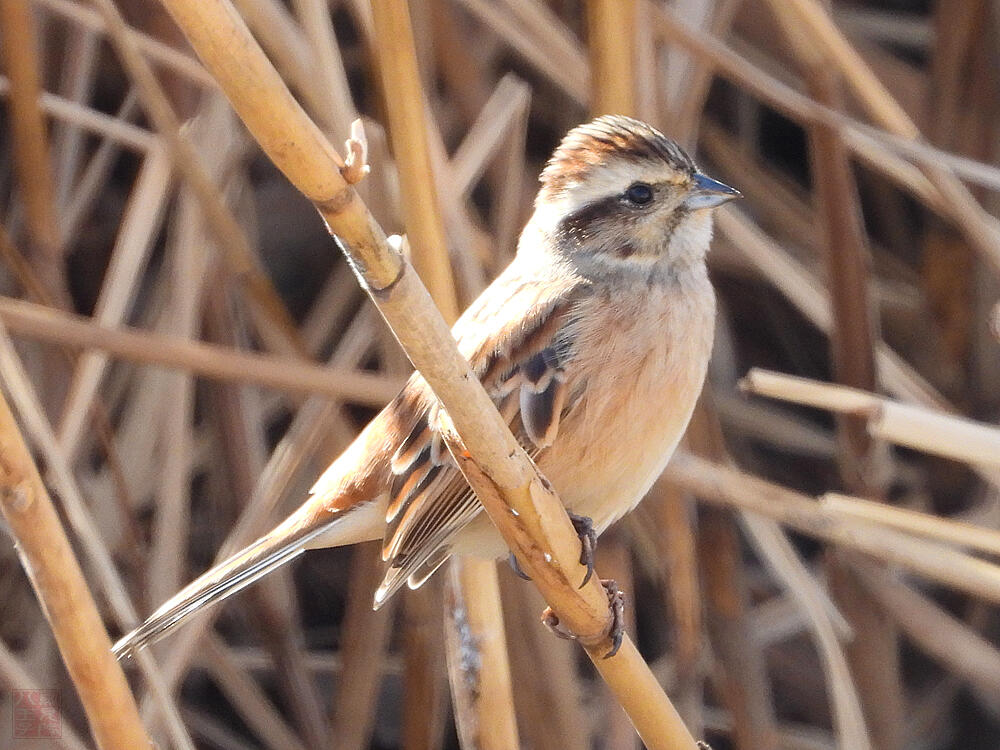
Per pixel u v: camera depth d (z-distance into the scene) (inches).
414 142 247.3
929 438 261.1
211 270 348.8
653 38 326.3
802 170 439.2
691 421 332.5
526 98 354.3
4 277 358.6
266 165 418.6
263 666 371.6
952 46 399.5
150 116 360.8
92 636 172.4
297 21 376.5
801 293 363.9
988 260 341.7
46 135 355.9
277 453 316.8
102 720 174.2
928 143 407.5
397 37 244.7
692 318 255.6
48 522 169.0
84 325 306.3
